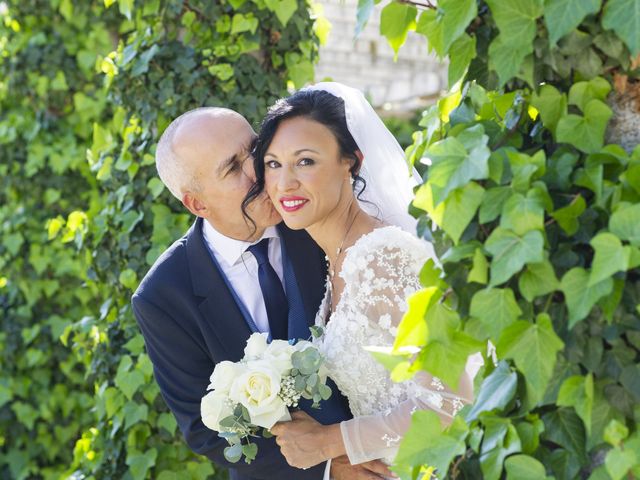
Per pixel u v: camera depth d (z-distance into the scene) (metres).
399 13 1.62
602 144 1.47
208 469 3.20
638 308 1.39
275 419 2.16
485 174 1.42
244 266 2.61
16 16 5.10
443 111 1.79
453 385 1.53
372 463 2.32
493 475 1.46
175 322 2.57
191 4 3.09
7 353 5.23
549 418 1.48
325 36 3.38
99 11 5.07
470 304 1.50
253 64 3.13
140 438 3.22
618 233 1.35
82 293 5.25
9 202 5.27
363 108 2.33
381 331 2.17
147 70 3.11
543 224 1.43
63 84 5.11
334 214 2.31
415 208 1.62
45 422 5.34
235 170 2.53
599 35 1.44
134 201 3.23
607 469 1.37
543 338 1.42
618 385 1.43
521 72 1.48
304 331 2.48
